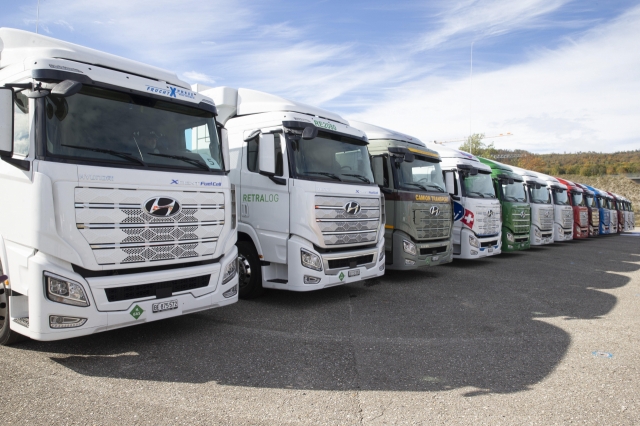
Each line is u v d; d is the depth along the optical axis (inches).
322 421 133.3
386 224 367.6
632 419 136.5
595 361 187.5
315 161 277.7
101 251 167.9
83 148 170.2
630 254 610.9
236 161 295.1
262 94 295.9
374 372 171.9
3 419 128.9
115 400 143.3
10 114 165.0
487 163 550.9
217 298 207.0
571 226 745.0
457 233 447.5
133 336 209.8
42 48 179.5
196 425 128.3
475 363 183.6
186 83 224.4
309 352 192.4
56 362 175.0
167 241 186.7
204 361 179.2
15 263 168.2
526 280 384.5
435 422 133.6
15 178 167.9
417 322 244.4
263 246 277.0
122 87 185.3
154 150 191.2
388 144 369.4
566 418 136.9
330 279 270.8
